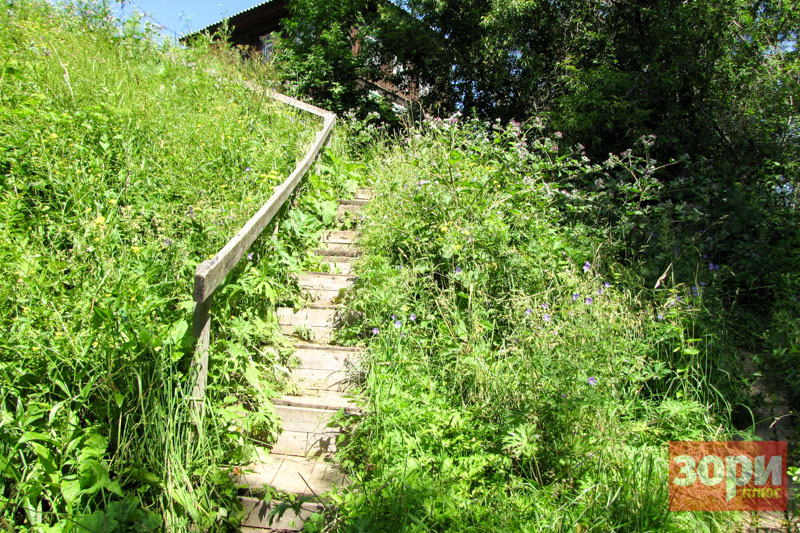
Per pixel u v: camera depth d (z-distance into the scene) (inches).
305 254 199.9
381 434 120.7
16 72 203.6
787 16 267.7
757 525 107.0
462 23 438.0
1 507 90.1
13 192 156.6
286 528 111.0
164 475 104.7
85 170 173.2
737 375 143.1
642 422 126.3
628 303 155.6
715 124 280.8
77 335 107.7
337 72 478.0
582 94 286.5
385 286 159.3
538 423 118.0
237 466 120.2
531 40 390.9
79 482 96.5
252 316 152.6
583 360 119.3
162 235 152.3
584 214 222.7
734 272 187.3
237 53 355.6
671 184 224.5
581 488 109.1
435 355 146.0
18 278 114.3
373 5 535.5
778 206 213.9
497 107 433.4
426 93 473.7
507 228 173.5
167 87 276.2
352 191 263.9
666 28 284.8
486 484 112.6
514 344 139.9
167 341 114.2
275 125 277.0
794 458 123.6
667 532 99.2
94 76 235.0
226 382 131.2
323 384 151.3
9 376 103.7
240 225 165.2
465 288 160.7
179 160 197.5
